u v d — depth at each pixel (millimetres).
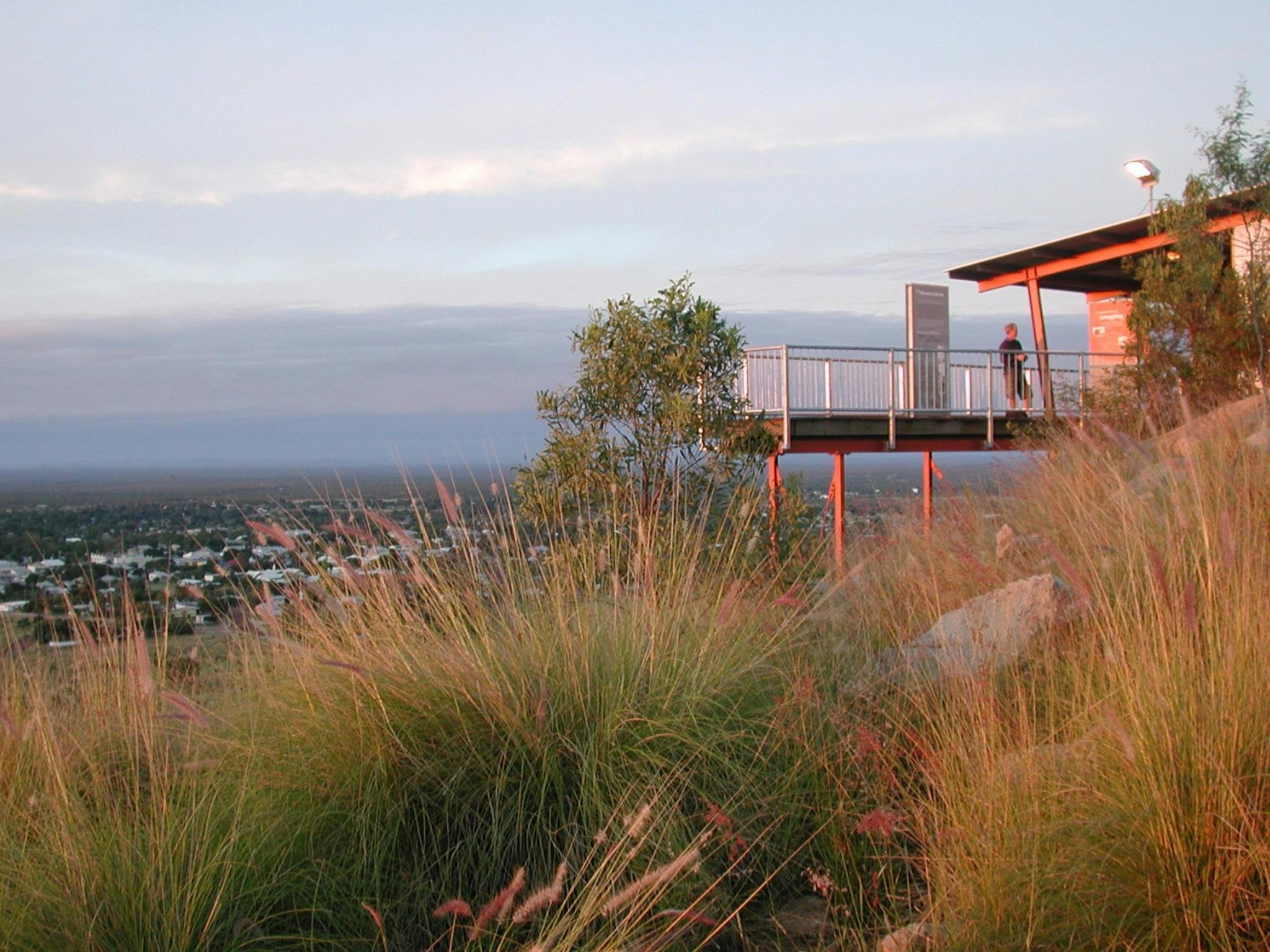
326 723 3850
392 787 3689
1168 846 2885
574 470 8742
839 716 4203
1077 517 6836
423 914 3373
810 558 6816
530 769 3752
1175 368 14062
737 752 4047
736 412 9789
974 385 18328
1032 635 4648
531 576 4793
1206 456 6965
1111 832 3033
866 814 3629
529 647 4281
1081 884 2908
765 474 9711
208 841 3129
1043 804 3170
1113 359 20062
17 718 3766
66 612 4492
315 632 4344
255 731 3918
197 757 3693
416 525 4770
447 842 3645
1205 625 3607
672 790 3742
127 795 3395
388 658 4082
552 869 3508
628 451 8977
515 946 3137
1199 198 14203
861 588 6074
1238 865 2797
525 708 3914
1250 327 13578
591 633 4406
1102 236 18516
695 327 9672
